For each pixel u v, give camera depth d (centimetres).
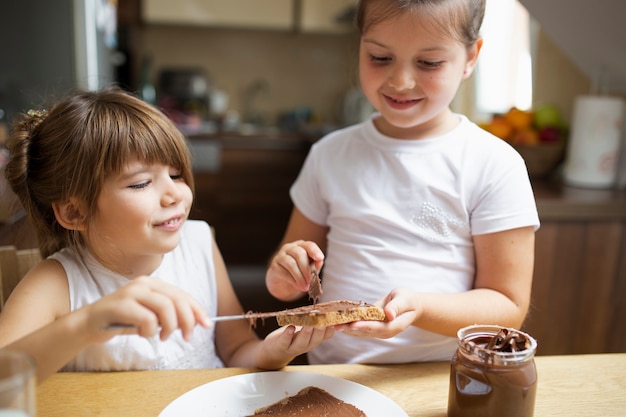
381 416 64
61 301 78
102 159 75
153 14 299
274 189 288
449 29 79
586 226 134
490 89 221
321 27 315
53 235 83
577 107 154
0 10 200
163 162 78
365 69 85
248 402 66
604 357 78
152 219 77
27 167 80
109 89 89
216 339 94
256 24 310
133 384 70
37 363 58
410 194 89
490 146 89
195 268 92
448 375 74
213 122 319
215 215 286
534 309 136
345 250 92
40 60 204
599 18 128
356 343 89
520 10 205
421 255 88
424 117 85
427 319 77
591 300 138
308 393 67
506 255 84
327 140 100
